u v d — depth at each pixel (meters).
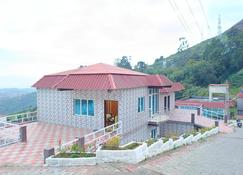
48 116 23.73
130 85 20.30
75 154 11.86
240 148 15.70
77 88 19.64
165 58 116.69
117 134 17.89
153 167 10.28
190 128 25.89
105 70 21.95
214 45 77.50
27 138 17.95
